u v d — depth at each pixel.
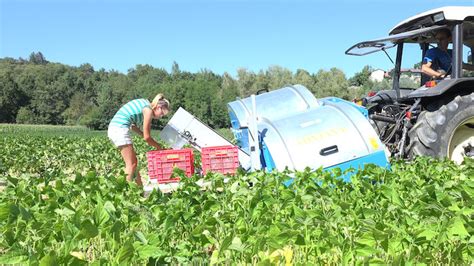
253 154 5.89
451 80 6.90
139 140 19.91
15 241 3.28
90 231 2.74
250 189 4.68
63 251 2.79
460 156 7.09
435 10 6.91
